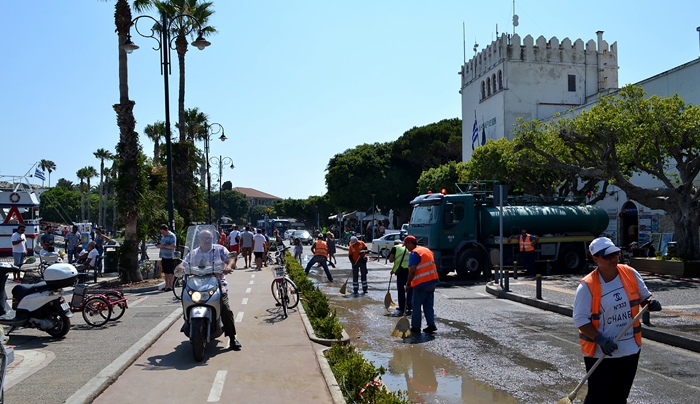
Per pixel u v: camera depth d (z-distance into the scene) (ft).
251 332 30.71
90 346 27.07
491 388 21.94
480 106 144.25
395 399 17.24
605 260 14.52
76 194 365.61
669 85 85.35
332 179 194.49
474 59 148.15
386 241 97.76
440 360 26.50
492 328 34.30
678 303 41.57
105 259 59.21
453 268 63.41
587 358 14.97
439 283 60.54
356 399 18.79
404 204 190.29
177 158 90.38
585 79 134.41
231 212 449.48
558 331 33.24
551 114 131.85
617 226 96.94
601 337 14.23
